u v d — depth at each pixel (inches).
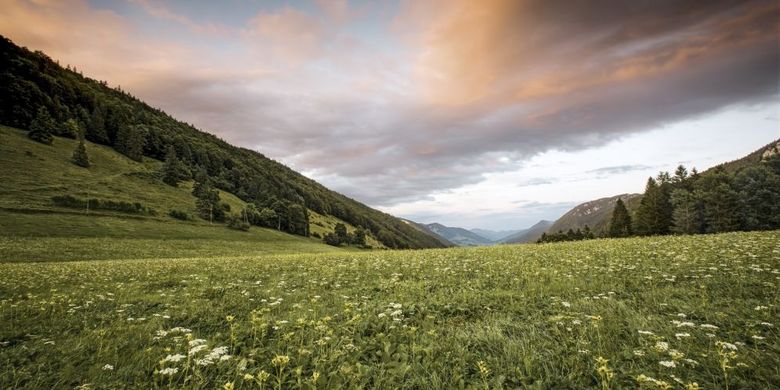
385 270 629.6
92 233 3110.2
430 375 218.7
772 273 391.2
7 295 526.3
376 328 308.7
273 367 237.5
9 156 4515.3
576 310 325.7
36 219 3088.1
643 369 207.0
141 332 319.9
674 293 359.6
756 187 2942.9
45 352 272.8
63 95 7564.0
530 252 801.6
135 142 6963.6
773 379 189.5
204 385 216.4
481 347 258.5
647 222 3617.1
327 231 7608.3
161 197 5251.0
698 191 3255.4
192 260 1224.8
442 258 762.2
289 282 567.8
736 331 253.4
